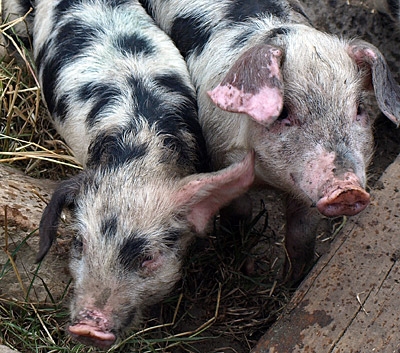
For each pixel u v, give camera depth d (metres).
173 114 1.41
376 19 1.78
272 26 1.45
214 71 1.47
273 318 1.49
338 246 1.40
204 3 1.53
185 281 1.51
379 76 1.31
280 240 1.61
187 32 1.54
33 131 1.63
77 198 1.32
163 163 1.34
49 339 1.40
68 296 1.43
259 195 1.68
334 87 1.31
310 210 1.46
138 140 1.35
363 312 1.34
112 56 1.48
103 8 1.55
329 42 1.35
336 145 1.29
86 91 1.46
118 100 1.42
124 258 1.28
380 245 1.40
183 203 1.32
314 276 1.38
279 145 1.32
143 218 1.29
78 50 1.50
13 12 1.67
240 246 1.55
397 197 1.45
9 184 1.46
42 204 1.45
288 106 1.31
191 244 1.47
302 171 1.29
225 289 1.52
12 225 1.41
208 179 1.30
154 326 1.43
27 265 1.43
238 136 1.40
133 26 1.53
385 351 1.30
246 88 1.25
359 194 1.23
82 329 1.25
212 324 1.48
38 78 1.61
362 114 1.34
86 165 1.41
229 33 1.48
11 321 1.42
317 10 1.80
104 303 1.27
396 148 1.79
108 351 1.40
